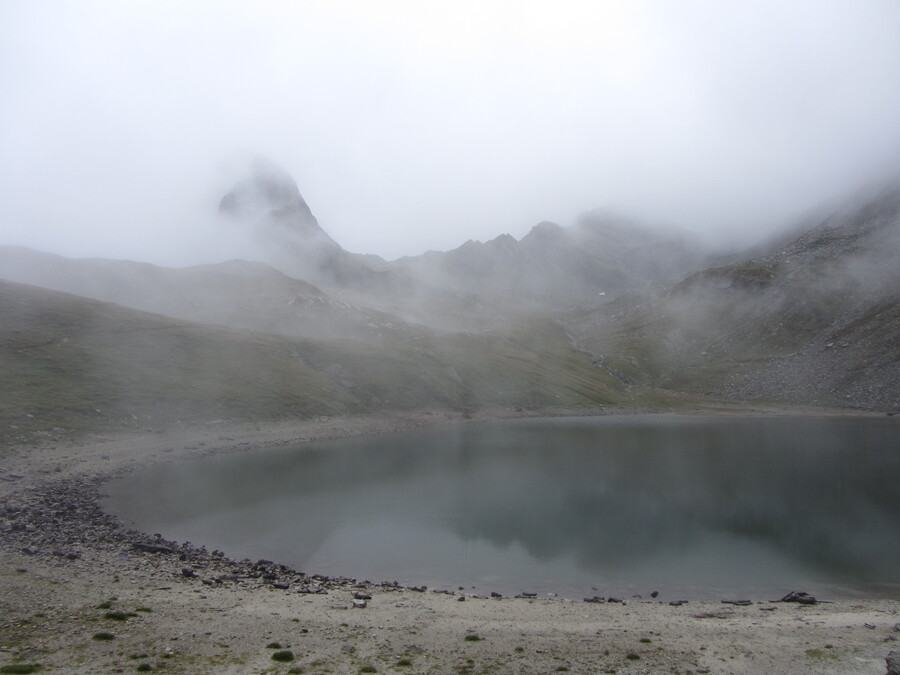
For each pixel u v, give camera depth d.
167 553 36.75
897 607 31.23
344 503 56.75
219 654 20.89
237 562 36.78
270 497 58.06
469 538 45.84
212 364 124.31
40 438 73.50
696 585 36.19
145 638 21.80
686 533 48.22
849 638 24.92
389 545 43.44
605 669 21.14
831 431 130.50
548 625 26.17
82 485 57.91
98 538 38.78
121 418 88.81
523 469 77.62
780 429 135.25
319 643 22.48
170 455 78.06
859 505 58.38
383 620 25.73
